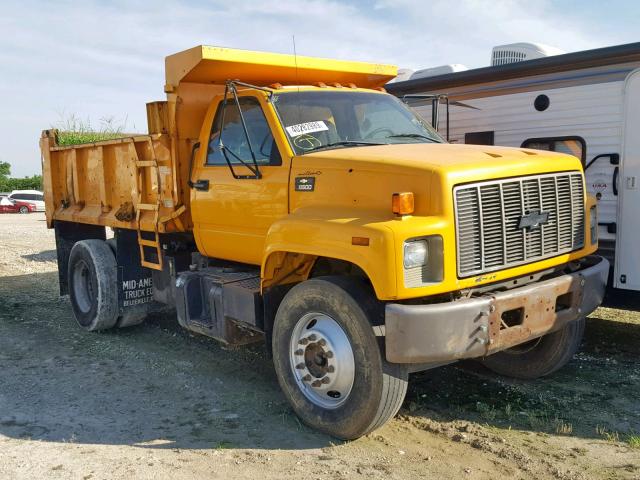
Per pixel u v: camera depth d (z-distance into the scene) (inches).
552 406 198.7
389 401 165.2
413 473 155.5
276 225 183.6
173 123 235.1
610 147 256.5
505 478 152.8
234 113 219.0
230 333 216.8
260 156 206.8
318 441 175.3
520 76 282.2
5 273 468.1
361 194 173.9
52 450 170.9
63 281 338.6
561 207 189.5
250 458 164.9
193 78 232.7
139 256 287.4
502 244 171.0
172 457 166.1
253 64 223.3
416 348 154.8
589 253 202.8
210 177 223.9
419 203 162.2
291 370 185.9
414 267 156.2
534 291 173.5
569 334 210.4
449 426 184.2
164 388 219.0
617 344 263.7
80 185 314.0
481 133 300.8
